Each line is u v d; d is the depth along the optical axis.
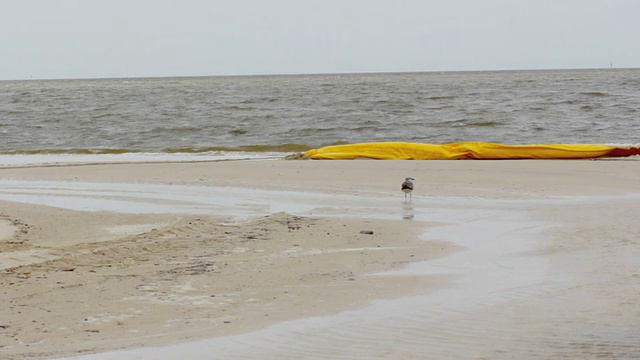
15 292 14.68
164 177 32.44
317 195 27.33
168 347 11.28
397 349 10.95
